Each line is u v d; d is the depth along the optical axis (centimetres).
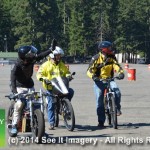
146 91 4609
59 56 2275
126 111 2964
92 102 3538
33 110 1870
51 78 2278
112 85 2288
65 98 2212
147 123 2434
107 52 2300
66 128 2252
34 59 1925
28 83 1955
